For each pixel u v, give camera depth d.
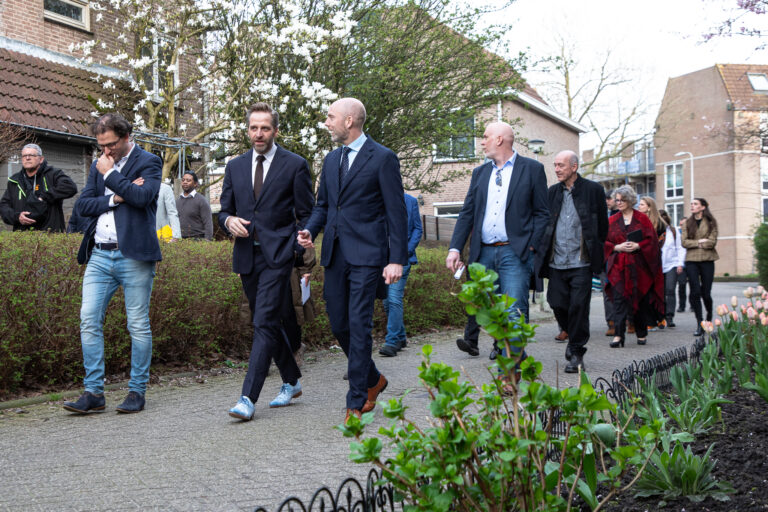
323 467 3.87
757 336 6.14
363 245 5.05
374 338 9.64
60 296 5.93
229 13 15.04
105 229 5.38
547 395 2.20
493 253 6.34
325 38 14.64
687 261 10.80
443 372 2.23
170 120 15.03
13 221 7.71
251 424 4.91
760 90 51.97
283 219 5.33
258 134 5.25
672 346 9.29
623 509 3.00
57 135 12.57
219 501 3.34
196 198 9.92
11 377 5.67
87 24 15.75
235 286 7.57
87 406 5.22
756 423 4.14
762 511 2.87
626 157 42.59
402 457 2.17
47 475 3.76
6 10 13.83
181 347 7.15
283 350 5.50
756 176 53.00
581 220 7.04
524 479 2.24
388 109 16.80
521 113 32.28
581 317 7.06
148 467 3.89
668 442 3.20
